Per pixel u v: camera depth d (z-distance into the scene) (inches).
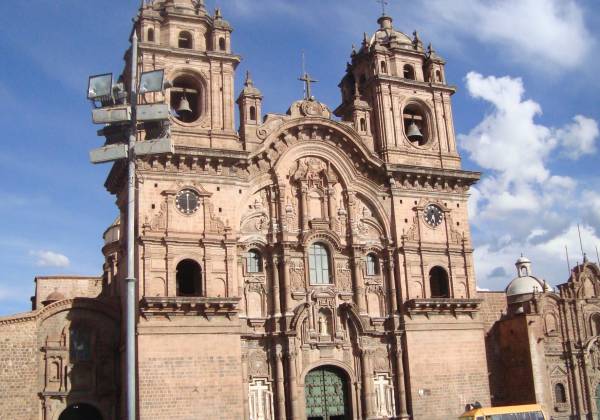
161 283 1809.8
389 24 2438.5
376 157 2121.1
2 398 1781.5
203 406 1760.6
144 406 1708.9
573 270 2544.3
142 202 1843.0
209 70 2031.3
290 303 1940.2
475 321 2114.9
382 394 1989.4
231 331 1831.9
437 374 2028.8
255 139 2022.6
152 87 1054.4
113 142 1115.9
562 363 2412.6
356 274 2032.5
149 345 1747.0
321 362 1934.1
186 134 1947.6
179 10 2078.0
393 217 2121.1
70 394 1851.6
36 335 1852.9
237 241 1925.4
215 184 1934.1
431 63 2342.5
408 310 2037.4
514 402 2326.5
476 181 2249.0
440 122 2293.3
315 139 2090.3
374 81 2239.2
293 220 2022.6
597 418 2409.0
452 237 2172.7
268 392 1879.9
